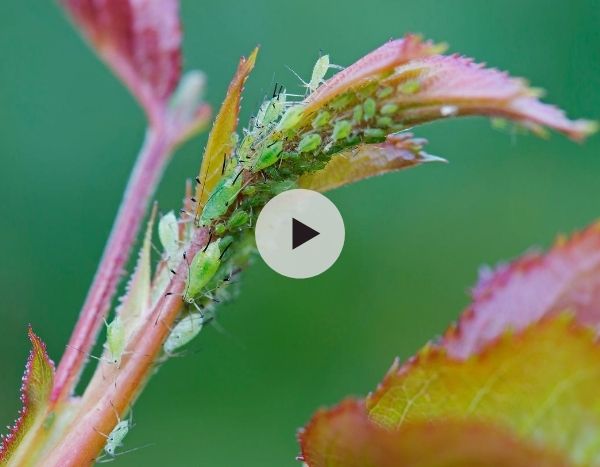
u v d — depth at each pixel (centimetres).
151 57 10
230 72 24
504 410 7
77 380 9
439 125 24
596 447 7
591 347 7
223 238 8
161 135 9
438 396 7
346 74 8
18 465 8
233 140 8
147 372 8
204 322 8
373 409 7
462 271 24
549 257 8
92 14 10
